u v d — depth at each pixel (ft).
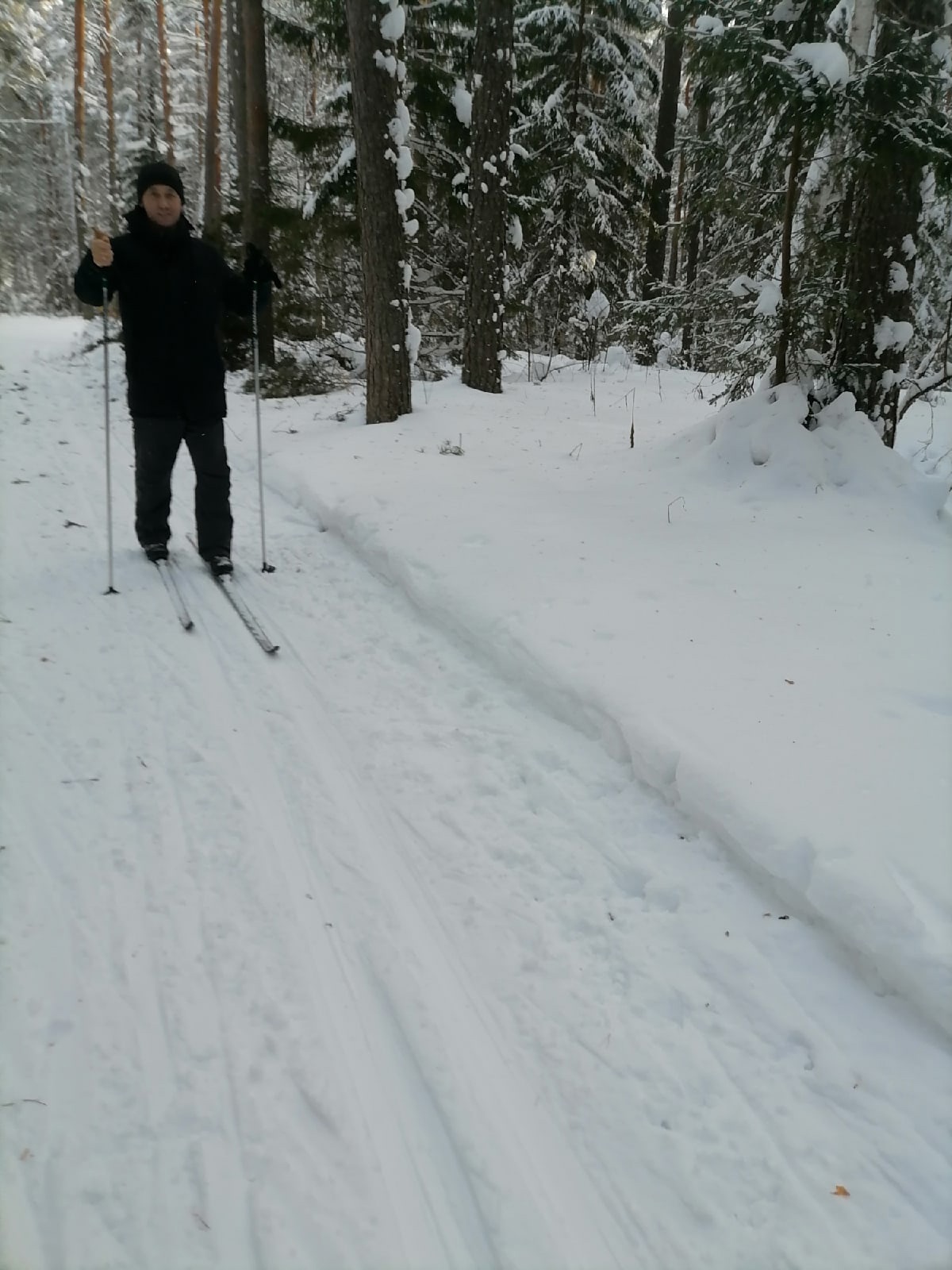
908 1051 5.97
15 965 6.81
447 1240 5.04
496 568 13.85
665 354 49.85
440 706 11.04
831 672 10.22
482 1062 6.19
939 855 6.89
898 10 17.81
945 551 14.88
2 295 95.81
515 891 7.84
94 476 21.62
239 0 39.65
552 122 46.01
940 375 22.90
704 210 19.79
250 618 13.65
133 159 60.49
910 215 18.24
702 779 8.23
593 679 10.23
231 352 38.37
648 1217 5.15
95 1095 5.81
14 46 79.05
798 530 15.71
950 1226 4.92
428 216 39.22
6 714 10.44
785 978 6.64
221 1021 6.44
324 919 7.50
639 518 16.69
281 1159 5.45
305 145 37.65
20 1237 4.92
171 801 9.02
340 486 19.34
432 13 37.14
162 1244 4.94
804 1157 5.39
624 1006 6.59
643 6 45.37
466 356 33.01
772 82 15.48
